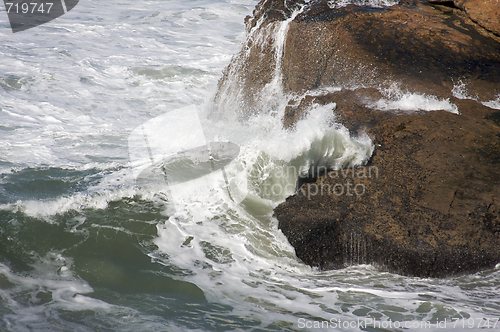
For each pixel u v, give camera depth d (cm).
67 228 442
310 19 773
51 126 747
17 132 707
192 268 402
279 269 411
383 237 418
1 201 469
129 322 325
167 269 397
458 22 763
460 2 795
